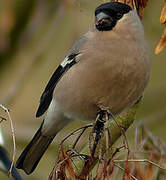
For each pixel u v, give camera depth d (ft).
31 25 41.01
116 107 28.50
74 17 36.78
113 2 28.96
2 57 41.60
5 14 40.50
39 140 32.76
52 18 41.14
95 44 27.91
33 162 32.73
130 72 27.35
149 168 25.77
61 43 41.37
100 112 27.12
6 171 29.07
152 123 39.40
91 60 27.63
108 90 27.66
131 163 25.86
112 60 27.25
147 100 41.52
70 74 28.53
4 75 41.88
